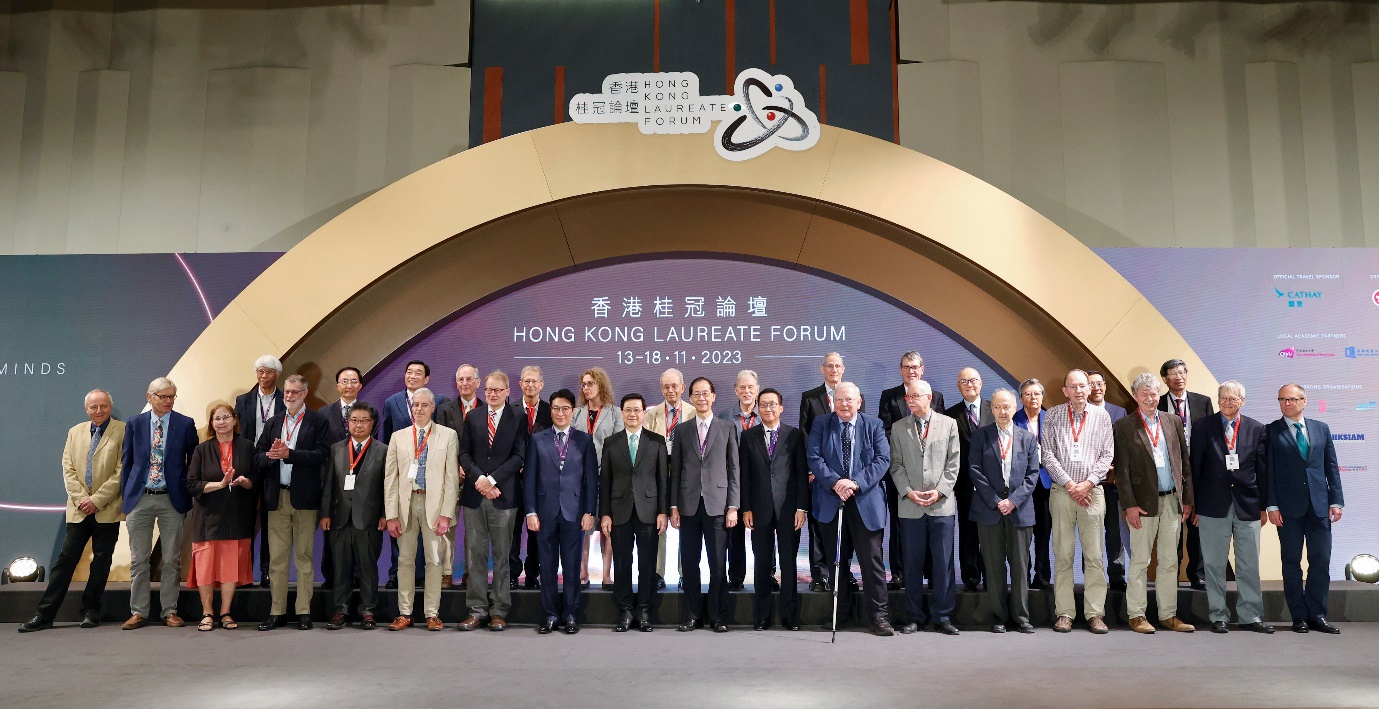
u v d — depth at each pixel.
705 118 6.69
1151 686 3.89
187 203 7.05
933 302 6.65
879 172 6.61
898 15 7.10
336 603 5.47
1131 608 5.32
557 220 6.67
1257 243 6.95
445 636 5.16
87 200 7.05
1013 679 4.03
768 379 6.70
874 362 6.69
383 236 6.56
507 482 5.38
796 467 5.45
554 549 5.37
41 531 6.41
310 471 5.51
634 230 6.73
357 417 5.51
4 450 6.49
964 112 7.03
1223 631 5.27
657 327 6.75
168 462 5.54
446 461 5.45
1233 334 6.58
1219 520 5.36
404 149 7.04
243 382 6.36
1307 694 3.74
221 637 5.14
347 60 7.11
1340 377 6.53
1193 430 5.54
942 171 6.62
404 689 3.85
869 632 5.27
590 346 6.74
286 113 7.10
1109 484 5.86
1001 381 6.64
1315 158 7.02
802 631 5.33
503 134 7.04
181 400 6.33
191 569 5.81
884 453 5.31
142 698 3.69
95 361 6.59
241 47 7.14
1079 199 6.98
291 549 5.90
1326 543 5.30
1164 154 7.02
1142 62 7.09
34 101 7.09
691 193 6.66
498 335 6.75
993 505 5.31
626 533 5.38
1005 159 7.00
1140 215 6.97
